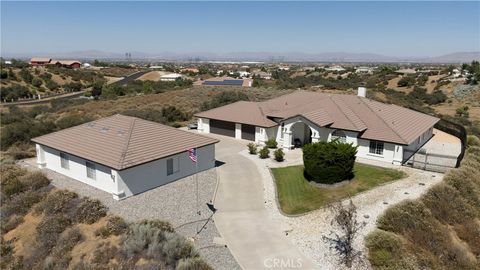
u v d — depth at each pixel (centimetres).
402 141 2820
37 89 10306
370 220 1909
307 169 2512
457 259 1595
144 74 15625
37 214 2008
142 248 1553
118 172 2198
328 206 2078
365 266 1534
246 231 1872
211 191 2425
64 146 2658
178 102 6425
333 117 3319
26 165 2994
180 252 1541
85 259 1551
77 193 2309
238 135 4012
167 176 2552
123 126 2781
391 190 2305
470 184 2227
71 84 11388
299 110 3659
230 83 9931
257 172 2831
